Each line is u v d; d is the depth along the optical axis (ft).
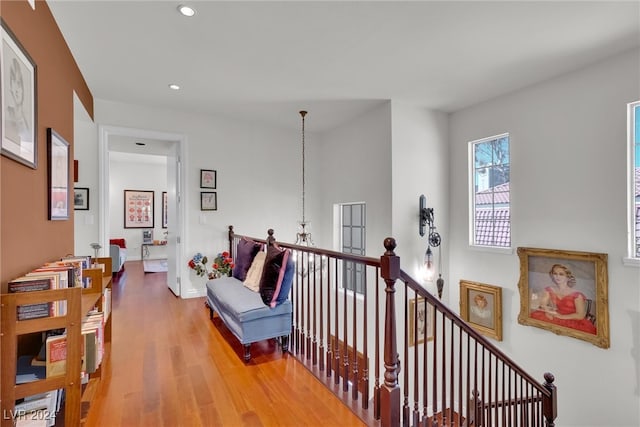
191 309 12.85
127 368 7.88
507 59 10.03
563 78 11.12
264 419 6.02
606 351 10.00
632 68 9.44
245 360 8.29
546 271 11.56
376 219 14.48
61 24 7.93
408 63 10.26
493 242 13.83
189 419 5.99
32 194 6.15
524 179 12.33
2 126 4.84
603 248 10.11
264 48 9.30
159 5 7.32
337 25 8.19
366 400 6.31
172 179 16.01
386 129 13.87
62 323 4.91
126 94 12.61
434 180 14.83
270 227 16.99
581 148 10.64
